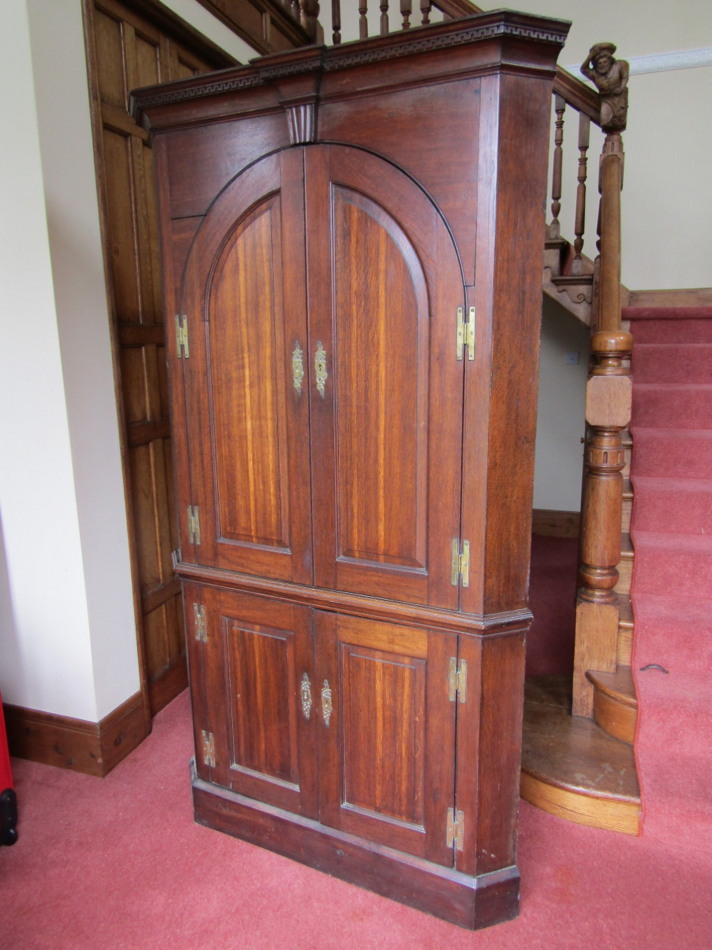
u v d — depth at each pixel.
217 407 1.54
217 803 1.77
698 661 1.87
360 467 1.40
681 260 3.90
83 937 1.47
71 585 1.93
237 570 1.61
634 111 3.77
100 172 1.88
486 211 1.19
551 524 4.15
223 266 1.46
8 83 1.66
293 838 1.67
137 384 2.16
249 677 1.65
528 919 1.50
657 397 2.44
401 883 1.54
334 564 1.47
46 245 1.72
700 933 1.46
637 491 2.15
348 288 1.33
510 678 1.39
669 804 1.67
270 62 1.26
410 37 1.15
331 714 1.55
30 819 1.84
